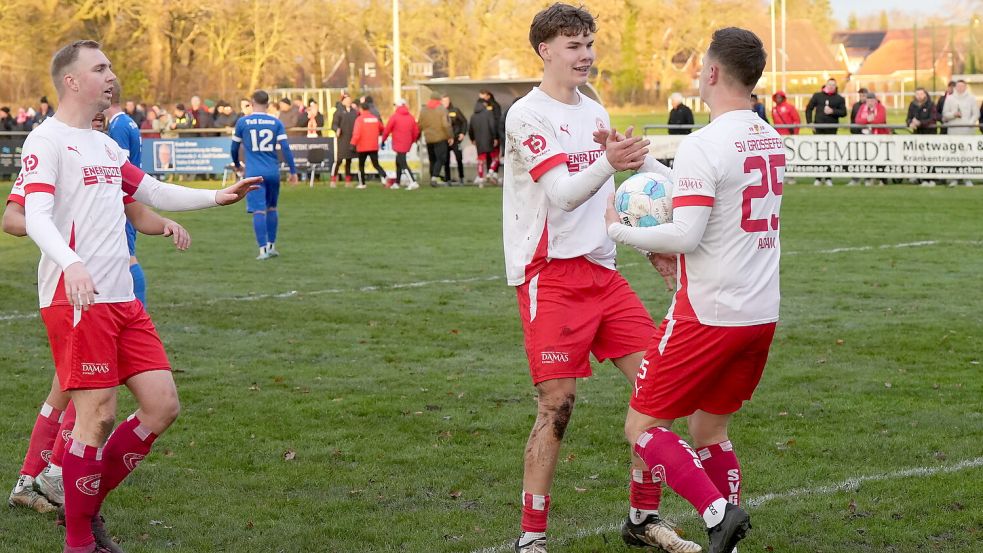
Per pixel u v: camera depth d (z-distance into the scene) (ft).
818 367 24.54
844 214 55.47
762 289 12.72
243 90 165.58
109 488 13.97
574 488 16.87
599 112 14.53
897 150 71.31
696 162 12.30
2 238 52.70
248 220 59.16
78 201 13.71
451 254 43.80
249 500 16.37
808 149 74.38
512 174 14.25
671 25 225.76
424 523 15.35
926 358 25.26
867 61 326.44
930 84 260.01
